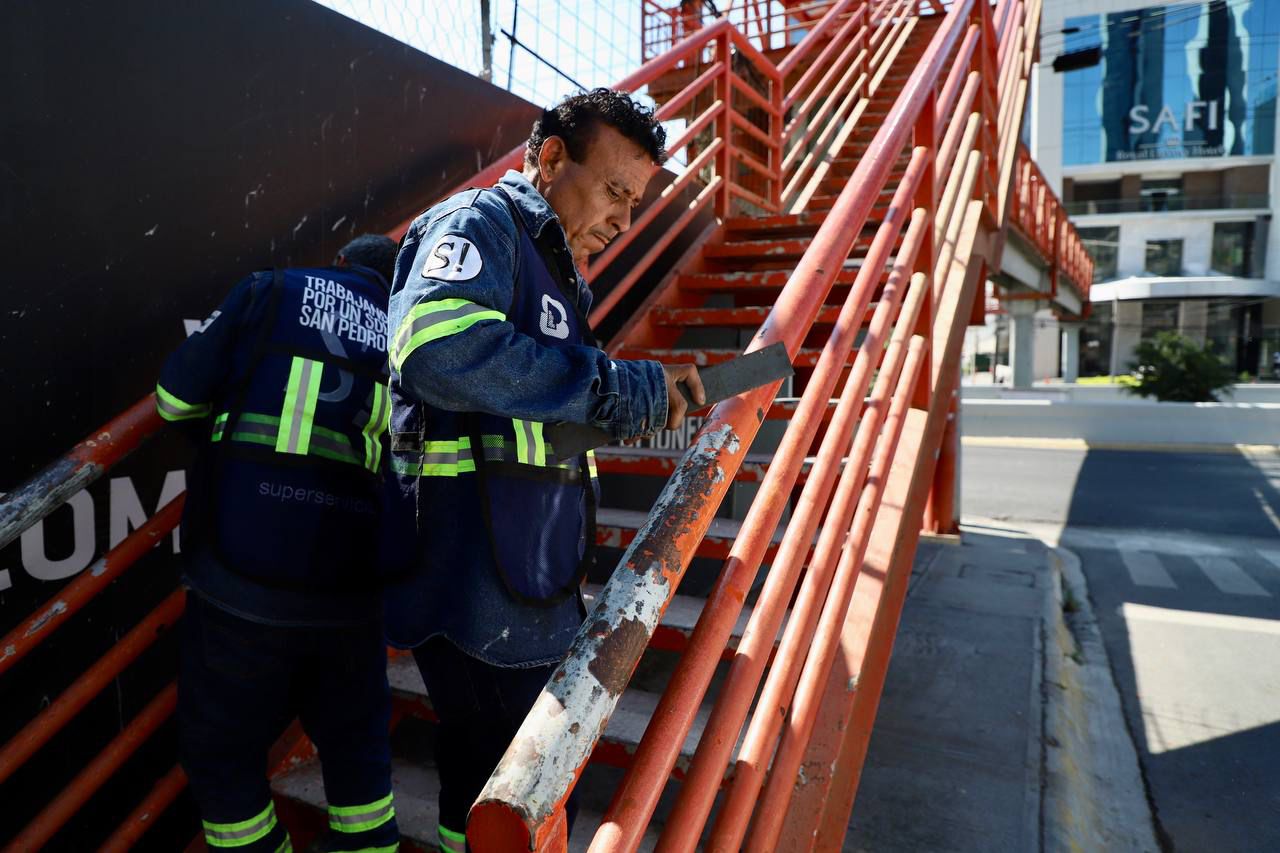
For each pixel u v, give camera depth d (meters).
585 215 1.26
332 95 2.33
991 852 2.73
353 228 2.42
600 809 2.22
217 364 1.37
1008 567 6.68
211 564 1.31
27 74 1.69
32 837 1.47
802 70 8.74
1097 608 5.97
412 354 0.92
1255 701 4.28
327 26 2.31
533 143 1.28
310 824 1.89
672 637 2.28
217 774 1.36
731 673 1.13
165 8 1.92
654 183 3.81
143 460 1.96
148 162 1.91
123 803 1.95
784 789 1.42
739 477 2.86
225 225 2.07
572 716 0.76
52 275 1.75
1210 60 38.91
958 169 3.71
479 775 1.22
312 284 1.48
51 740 1.82
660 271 4.08
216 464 1.33
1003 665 4.39
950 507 7.71
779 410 3.00
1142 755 3.69
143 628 1.60
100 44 1.81
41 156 1.72
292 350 1.39
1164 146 40.22
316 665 1.44
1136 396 24.39
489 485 1.11
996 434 18.44
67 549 1.81
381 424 1.48
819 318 3.59
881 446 2.12
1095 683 4.52
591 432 1.02
